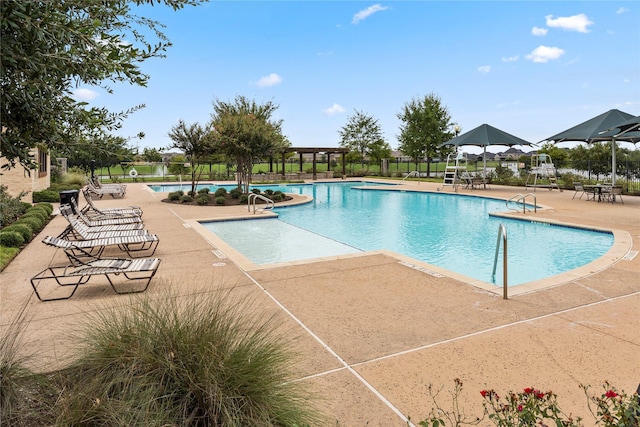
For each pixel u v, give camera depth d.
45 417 2.31
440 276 5.92
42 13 1.59
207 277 5.88
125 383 2.42
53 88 1.82
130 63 1.96
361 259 6.91
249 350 2.58
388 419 2.65
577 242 9.81
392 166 42.12
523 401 2.14
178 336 2.61
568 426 1.98
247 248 9.20
